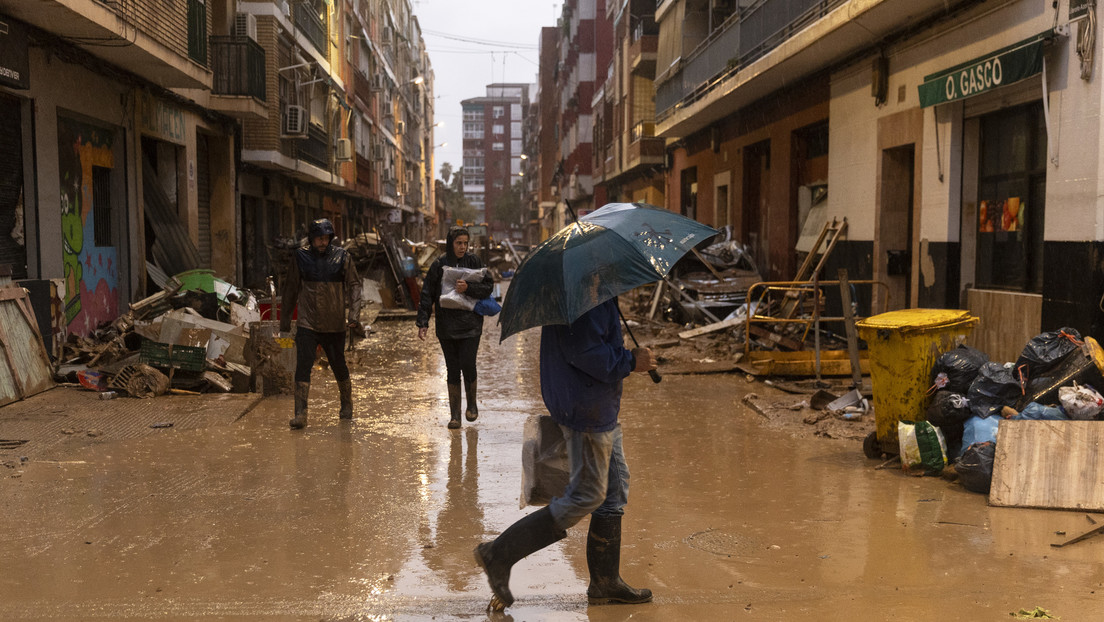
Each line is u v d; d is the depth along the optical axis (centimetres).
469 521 511
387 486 589
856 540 471
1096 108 832
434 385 1068
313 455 682
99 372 995
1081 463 541
